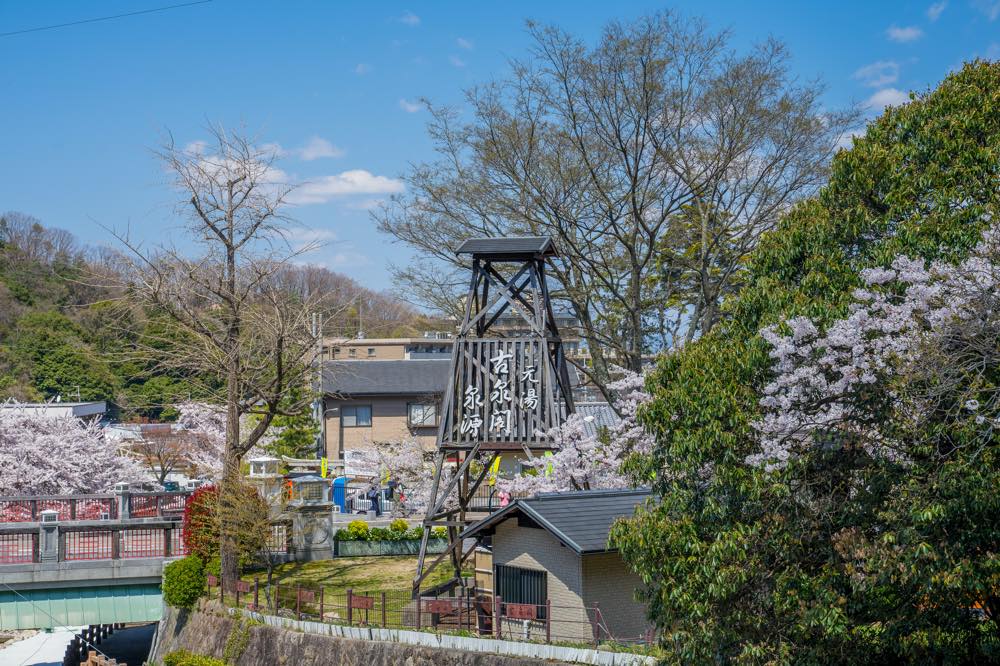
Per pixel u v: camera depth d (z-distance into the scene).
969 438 10.79
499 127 28.50
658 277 30.36
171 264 24.42
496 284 23.38
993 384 10.91
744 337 14.00
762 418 12.40
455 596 21.81
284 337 24.88
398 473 40.62
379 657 18.58
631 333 31.12
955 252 11.87
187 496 28.11
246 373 26.44
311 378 32.75
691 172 28.47
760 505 12.61
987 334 10.90
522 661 16.41
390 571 26.48
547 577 17.91
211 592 24.05
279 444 46.00
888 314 11.49
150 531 25.19
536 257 23.12
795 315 12.24
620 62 27.00
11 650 33.22
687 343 14.96
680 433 12.91
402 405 55.12
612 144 27.70
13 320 68.56
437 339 66.12
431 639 18.02
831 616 11.37
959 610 11.98
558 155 28.30
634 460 13.90
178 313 24.80
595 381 28.59
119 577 24.39
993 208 11.77
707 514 12.84
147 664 24.17
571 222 28.67
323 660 19.52
